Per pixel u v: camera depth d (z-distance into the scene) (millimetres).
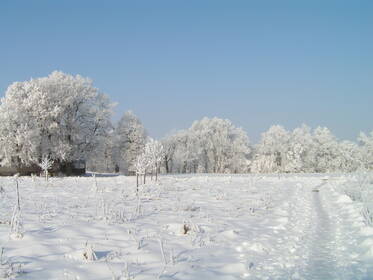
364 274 7668
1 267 7492
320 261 8812
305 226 13789
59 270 7605
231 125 101375
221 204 20047
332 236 11750
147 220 13633
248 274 7934
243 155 98875
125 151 71250
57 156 57375
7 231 10742
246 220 15016
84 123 63156
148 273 7680
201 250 9836
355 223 13648
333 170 95250
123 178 46000
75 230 11227
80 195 22469
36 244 9359
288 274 7840
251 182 37438
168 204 18859
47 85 61406
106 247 9531
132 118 73375
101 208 16016
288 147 96625
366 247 9930
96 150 63438
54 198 20328
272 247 10422
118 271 7719
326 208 19328
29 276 7184
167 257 8961
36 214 13969
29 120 57500
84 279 7188
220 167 98062
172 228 12297
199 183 38125
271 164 81312
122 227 12031
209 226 13047
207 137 99000
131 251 9273
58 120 60156
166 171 95250
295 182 43844
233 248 10305
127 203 18688
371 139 66500
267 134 99062
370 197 21031
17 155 56000
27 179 40219
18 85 59594
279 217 15938
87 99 63375
